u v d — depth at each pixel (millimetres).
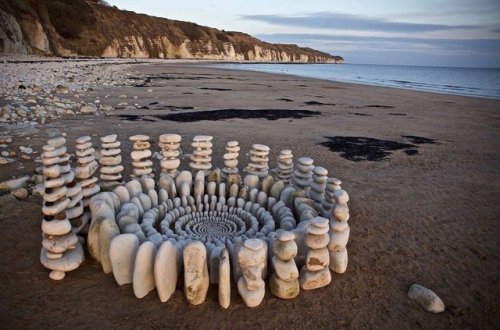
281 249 3186
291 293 3215
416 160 8484
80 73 26641
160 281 3025
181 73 38781
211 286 3354
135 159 5070
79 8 60594
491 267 3992
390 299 3338
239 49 119125
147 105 14477
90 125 9922
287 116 13930
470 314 3213
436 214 5355
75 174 4121
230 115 13234
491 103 21578
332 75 58188
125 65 45594
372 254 4102
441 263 4012
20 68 24938
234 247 3436
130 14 83938
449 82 49281
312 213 4195
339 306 3199
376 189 6312
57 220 3355
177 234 4023
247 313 3035
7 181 5293
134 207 4012
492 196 6266
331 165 7668
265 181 5055
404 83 43219
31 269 3463
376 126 12820
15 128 8773
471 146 10258
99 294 3160
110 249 3178
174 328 2828
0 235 4008
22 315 2889
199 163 5508
